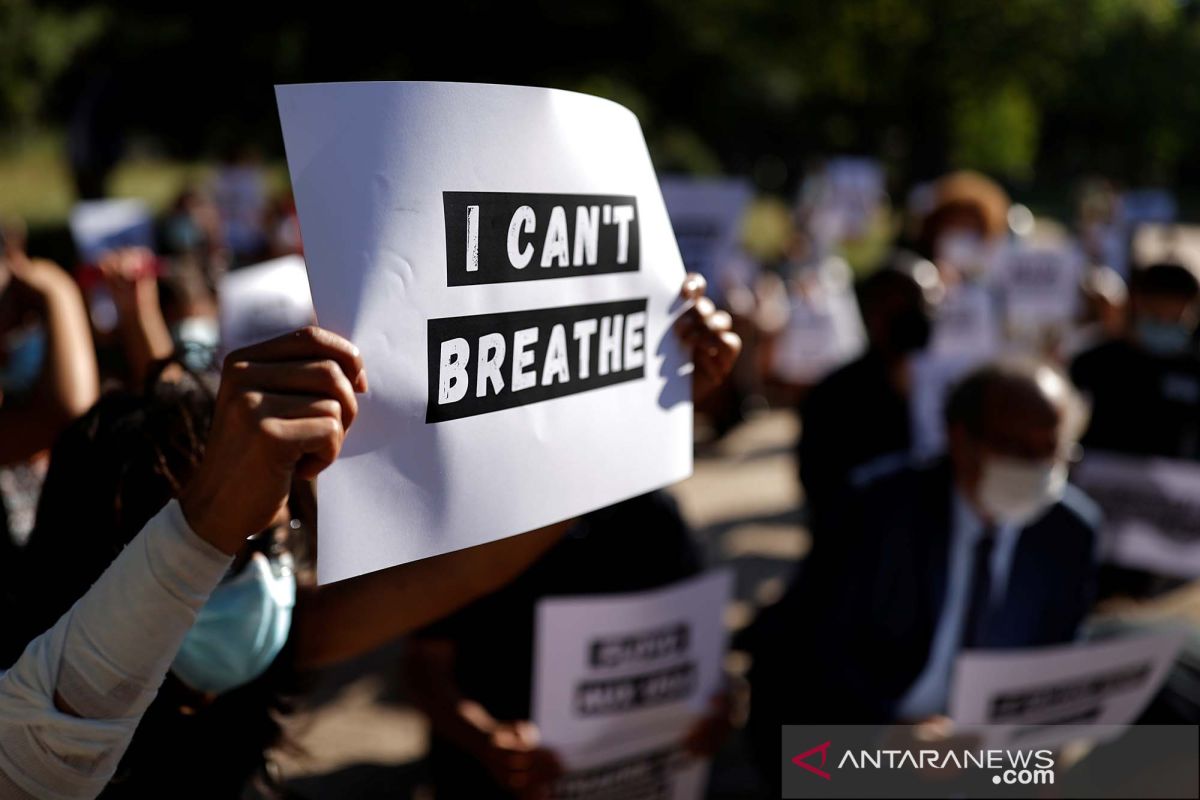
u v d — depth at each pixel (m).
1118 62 43.12
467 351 1.18
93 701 1.04
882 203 25.83
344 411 1.04
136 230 6.14
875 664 2.36
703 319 1.44
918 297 3.81
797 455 3.99
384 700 4.43
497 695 2.49
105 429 1.37
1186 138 47.16
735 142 40.47
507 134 1.21
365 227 1.10
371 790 3.56
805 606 2.41
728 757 3.91
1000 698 2.14
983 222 6.49
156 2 20.47
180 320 3.66
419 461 1.15
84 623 1.05
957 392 2.38
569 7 19.88
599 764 2.49
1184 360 4.30
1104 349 4.42
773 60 22.56
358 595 1.57
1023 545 2.39
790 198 36.78
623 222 1.36
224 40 20.95
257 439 0.99
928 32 17.83
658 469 1.41
